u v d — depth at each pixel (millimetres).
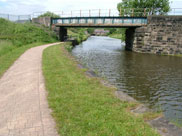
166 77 12984
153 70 15117
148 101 8656
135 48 28188
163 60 20453
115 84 10961
